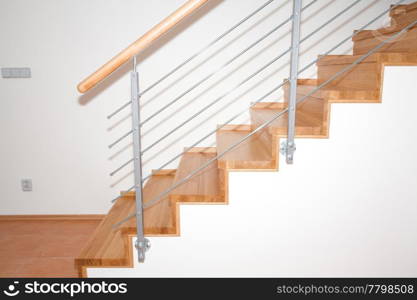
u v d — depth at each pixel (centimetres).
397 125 143
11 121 252
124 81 243
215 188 159
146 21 233
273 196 146
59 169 260
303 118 174
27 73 242
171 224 150
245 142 199
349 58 173
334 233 152
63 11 232
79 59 239
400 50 170
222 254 150
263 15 232
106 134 252
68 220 266
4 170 261
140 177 139
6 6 232
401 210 150
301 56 239
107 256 149
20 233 243
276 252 152
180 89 243
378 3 229
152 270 150
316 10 232
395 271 157
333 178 147
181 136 251
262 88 243
